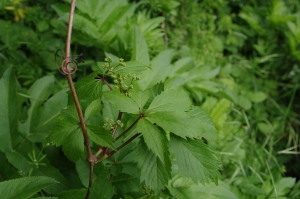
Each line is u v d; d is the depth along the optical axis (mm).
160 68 2383
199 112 1285
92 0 2801
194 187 1921
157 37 2918
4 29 2615
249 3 4434
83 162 1702
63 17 2627
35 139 1878
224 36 4027
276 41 4148
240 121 3424
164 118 1174
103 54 3031
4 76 1875
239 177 2703
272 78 4035
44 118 1922
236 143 2934
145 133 1161
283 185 2730
